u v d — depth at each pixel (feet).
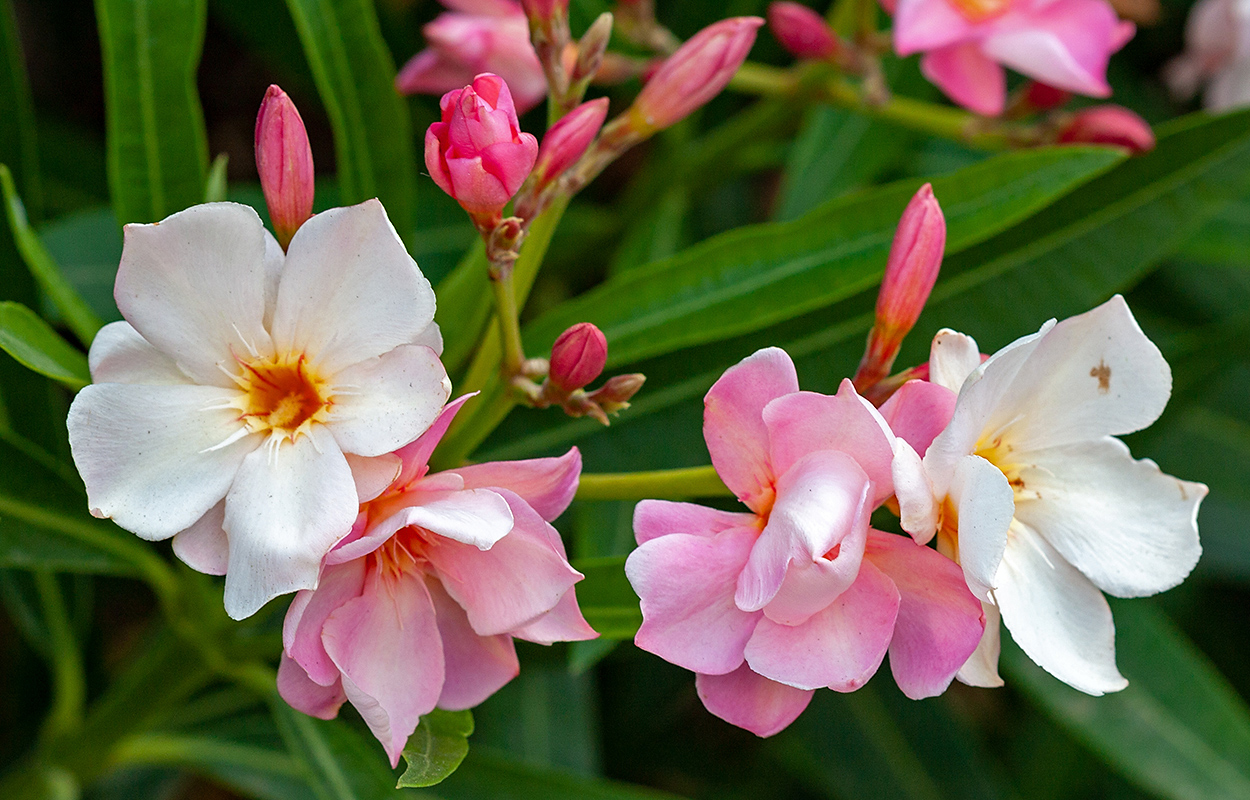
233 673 1.90
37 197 1.93
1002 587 1.68
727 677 1.66
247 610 1.62
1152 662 2.10
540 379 1.94
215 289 1.65
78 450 1.63
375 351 1.65
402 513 1.61
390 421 1.64
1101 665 1.69
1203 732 2.07
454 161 1.67
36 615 2.01
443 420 1.65
